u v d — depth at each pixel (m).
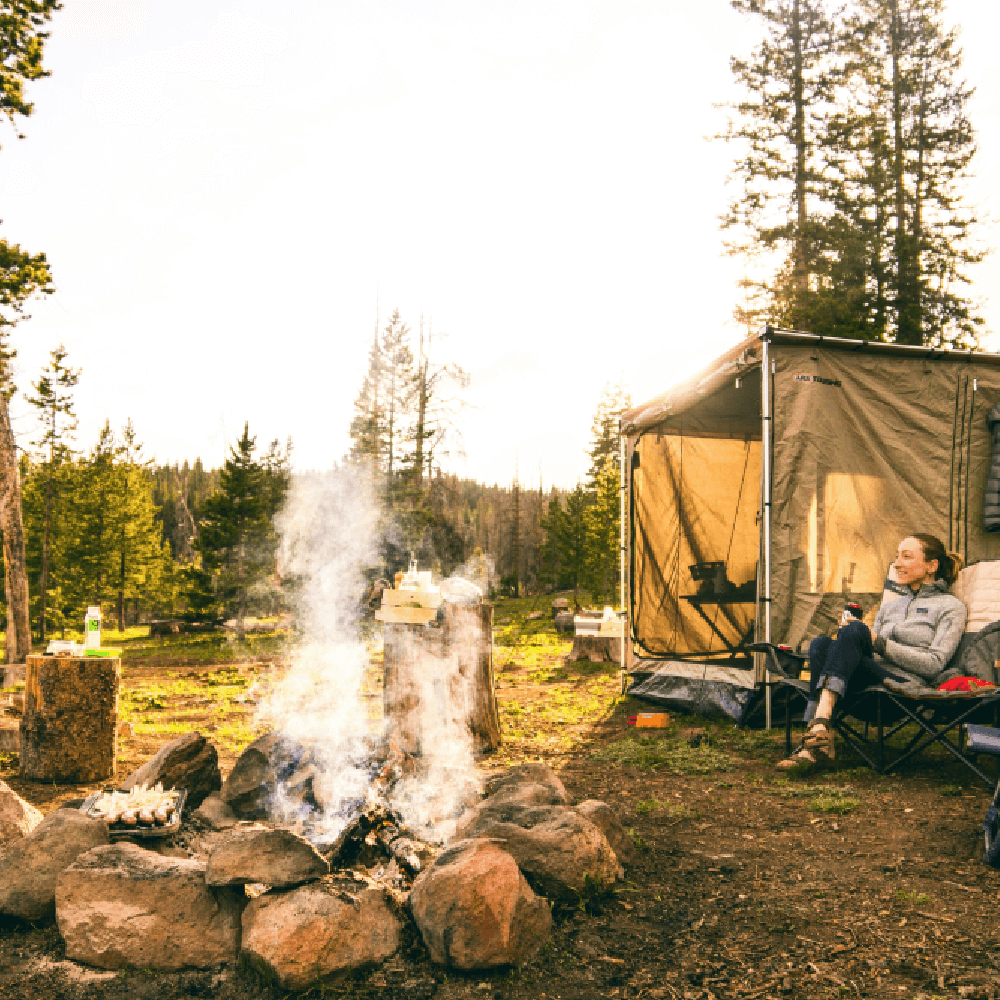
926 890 2.98
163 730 6.76
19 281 13.76
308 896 2.44
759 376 7.35
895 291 22.08
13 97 13.31
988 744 3.39
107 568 28.08
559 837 2.90
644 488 9.17
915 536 5.53
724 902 2.90
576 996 2.27
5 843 3.12
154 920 2.47
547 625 19.66
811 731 4.94
